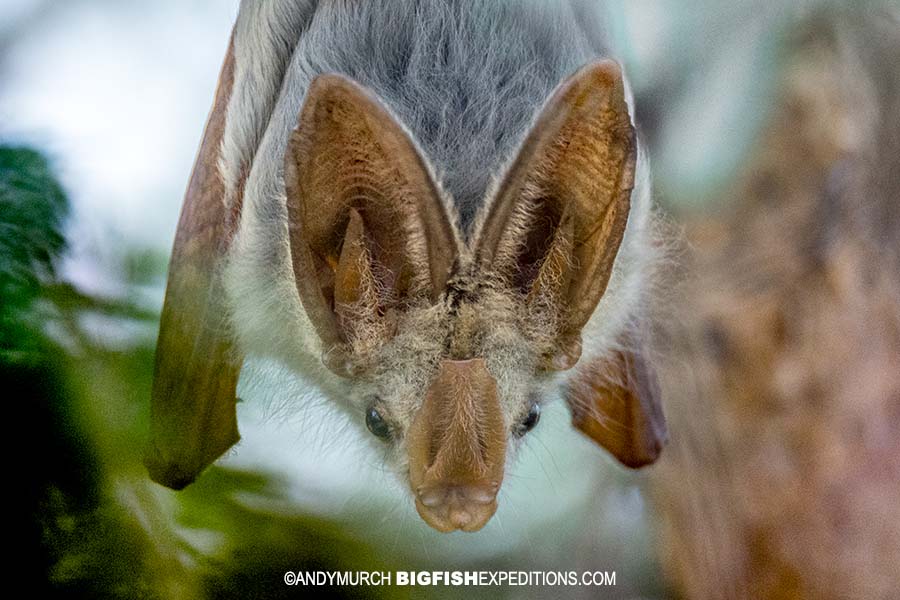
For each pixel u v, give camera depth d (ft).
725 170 3.70
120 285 3.60
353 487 3.65
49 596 3.54
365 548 3.64
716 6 3.68
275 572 3.61
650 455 3.70
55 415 3.55
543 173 3.52
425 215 3.52
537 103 3.60
